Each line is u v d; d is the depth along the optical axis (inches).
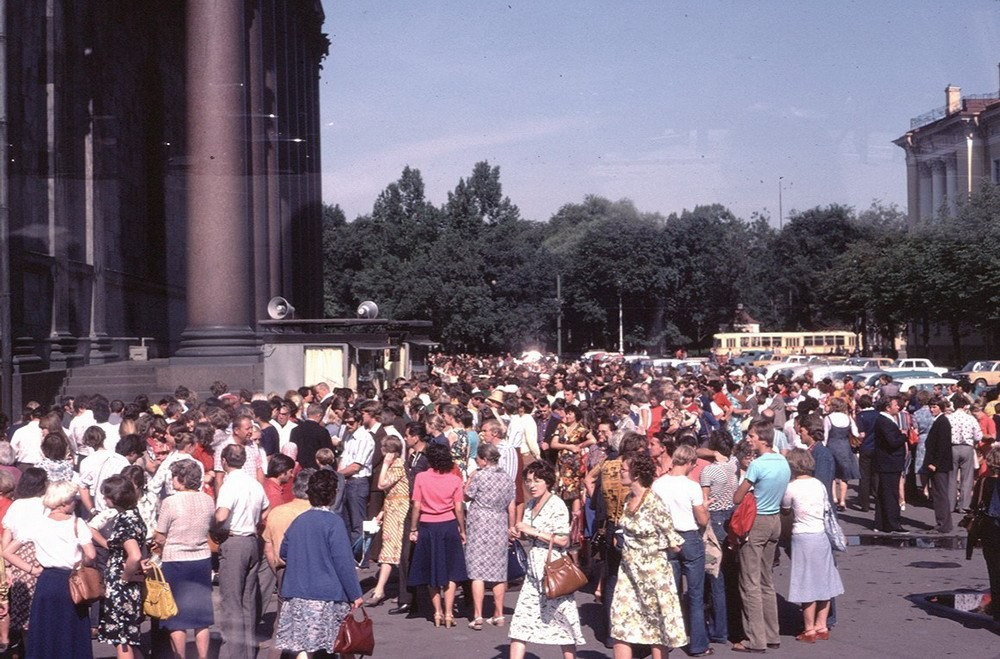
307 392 494.6
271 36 532.1
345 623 246.5
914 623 370.9
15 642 286.2
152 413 329.1
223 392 341.4
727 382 775.1
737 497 336.8
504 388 668.1
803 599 345.1
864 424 679.7
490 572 370.0
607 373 784.3
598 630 370.0
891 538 573.3
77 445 313.1
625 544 290.0
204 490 335.0
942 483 588.4
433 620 380.5
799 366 1153.4
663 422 544.4
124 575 263.4
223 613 259.8
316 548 249.8
